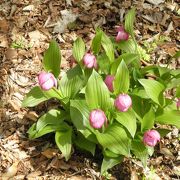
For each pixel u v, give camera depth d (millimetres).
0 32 1821
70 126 1296
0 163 1316
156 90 1161
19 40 1772
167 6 1958
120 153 1139
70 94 1285
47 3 1947
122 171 1289
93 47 1264
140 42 1785
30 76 1618
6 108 1484
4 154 1336
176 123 1190
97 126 1074
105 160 1228
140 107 1246
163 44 1786
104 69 1285
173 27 1876
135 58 1246
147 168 1307
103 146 1147
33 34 1810
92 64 1223
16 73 1621
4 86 1565
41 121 1278
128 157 1316
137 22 1877
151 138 1127
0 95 1533
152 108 1242
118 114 1173
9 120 1444
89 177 1273
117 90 1163
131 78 1337
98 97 1133
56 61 1231
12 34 1808
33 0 1963
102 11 1909
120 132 1177
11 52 1718
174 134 1422
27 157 1329
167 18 1909
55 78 1219
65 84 1295
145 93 1252
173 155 1363
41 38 1796
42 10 1919
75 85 1285
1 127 1423
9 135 1396
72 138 1298
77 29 1840
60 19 1880
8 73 1619
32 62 1679
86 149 1266
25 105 1268
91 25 1855
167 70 1345
